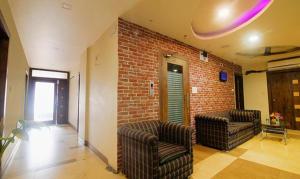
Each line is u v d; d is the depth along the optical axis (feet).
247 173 8.13
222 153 10.98
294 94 18.01
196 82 13.69
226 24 10.84
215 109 15.75
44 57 16.60
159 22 9.50
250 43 13.12
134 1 7.41
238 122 15.56
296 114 17.89
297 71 17.70
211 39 12.28
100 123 10.60
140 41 9.83
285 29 10.56
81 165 9.25
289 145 12.55
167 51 11.37
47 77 22.59
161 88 10.78
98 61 11.34
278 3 7.77
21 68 13.55
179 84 12.15
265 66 20.07
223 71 17.10
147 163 6.53
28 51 14.61
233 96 19.08
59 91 23.47
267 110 19.85
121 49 8.95
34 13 8.34
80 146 12.71
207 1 8.08
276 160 9.68
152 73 10.34
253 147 12.17
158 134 9.49
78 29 10.20
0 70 8.00
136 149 7.16
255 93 20.93
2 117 7.90
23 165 9.28
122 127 8.29
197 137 13.10
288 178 7.61
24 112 17.72
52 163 9.53
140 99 9.61
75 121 19.88
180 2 7.55
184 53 12.71
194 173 8.16
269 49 15.02
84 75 13.83
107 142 9.50
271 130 13.88
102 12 8.32
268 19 9.27
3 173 8.21
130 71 9.24
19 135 5.57
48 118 22.85
